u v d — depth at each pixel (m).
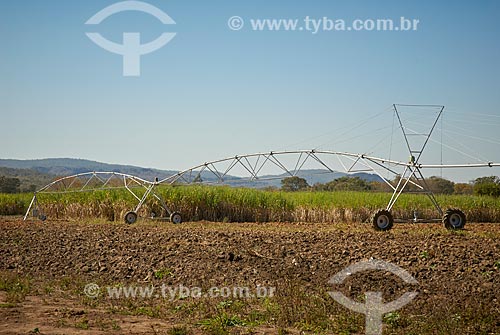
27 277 12.95
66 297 11.20
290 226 25.56
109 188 28.94
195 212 29.00
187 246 16.61
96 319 9.48
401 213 30.09
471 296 10.59
